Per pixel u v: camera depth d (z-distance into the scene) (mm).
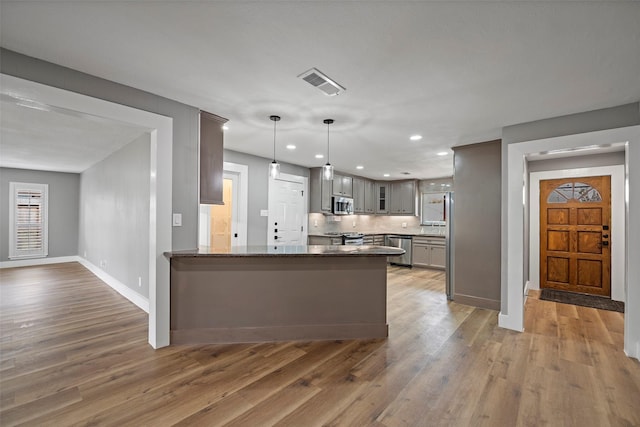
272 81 2283
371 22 1590
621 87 2281
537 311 3766
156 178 2555
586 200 4527
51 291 4477
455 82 2258
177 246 2711
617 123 2623
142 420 1706
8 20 1598
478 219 3953
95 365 2316
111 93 2289
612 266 4289
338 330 2889
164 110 2588
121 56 1956
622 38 1688
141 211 3725
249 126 3355
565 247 4711
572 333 3057
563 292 4656
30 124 3314
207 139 2928
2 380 2098
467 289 4020
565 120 2877
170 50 1883
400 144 4070
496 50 1832
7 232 6277
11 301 3986
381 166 5691
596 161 4406
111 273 4777
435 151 4461
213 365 2338
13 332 2951
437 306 3949
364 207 7039
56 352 2531
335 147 4281
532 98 2510
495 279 3812
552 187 4801
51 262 6746
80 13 1542
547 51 1833
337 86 2330
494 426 1694
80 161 5488
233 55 1934
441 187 7039
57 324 3168
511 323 3152
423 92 2436
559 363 2420
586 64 1973
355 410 1818
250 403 1873
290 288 2840
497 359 2484
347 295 2912
